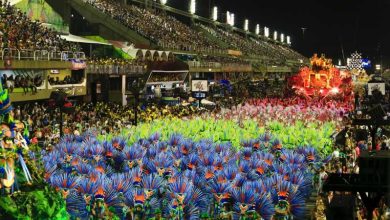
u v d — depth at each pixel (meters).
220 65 99.88
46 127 33.75
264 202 19.53
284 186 20.44
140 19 92.19
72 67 49.81
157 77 64.75
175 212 19.66
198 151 28.05
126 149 27.08
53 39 51.31
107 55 68.62
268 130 37.44
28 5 56.59
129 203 19.69
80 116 40.81
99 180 19.69
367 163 10.79
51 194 12.23
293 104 55.09
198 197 20.38
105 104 49.78
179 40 97.50
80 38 66.31
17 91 40.56
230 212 19.94
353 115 42.41
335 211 11.48
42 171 13.82
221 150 29.20
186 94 64.50
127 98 58.50
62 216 12.41
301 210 20.44
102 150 26.97
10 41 41.44
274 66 143.62
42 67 44.34
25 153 12.69
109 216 19.36
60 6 71.19
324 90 63.22
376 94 48.72
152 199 19.94
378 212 14.89
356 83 93.19
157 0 123.81
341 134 32.50
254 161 24.38
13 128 12.24
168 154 26.03
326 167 28.64
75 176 20.52
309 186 23.59
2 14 45.53
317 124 41.47
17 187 11.73
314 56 64.75
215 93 71.62
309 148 28.50
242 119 42.56
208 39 127.38
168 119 39.66
